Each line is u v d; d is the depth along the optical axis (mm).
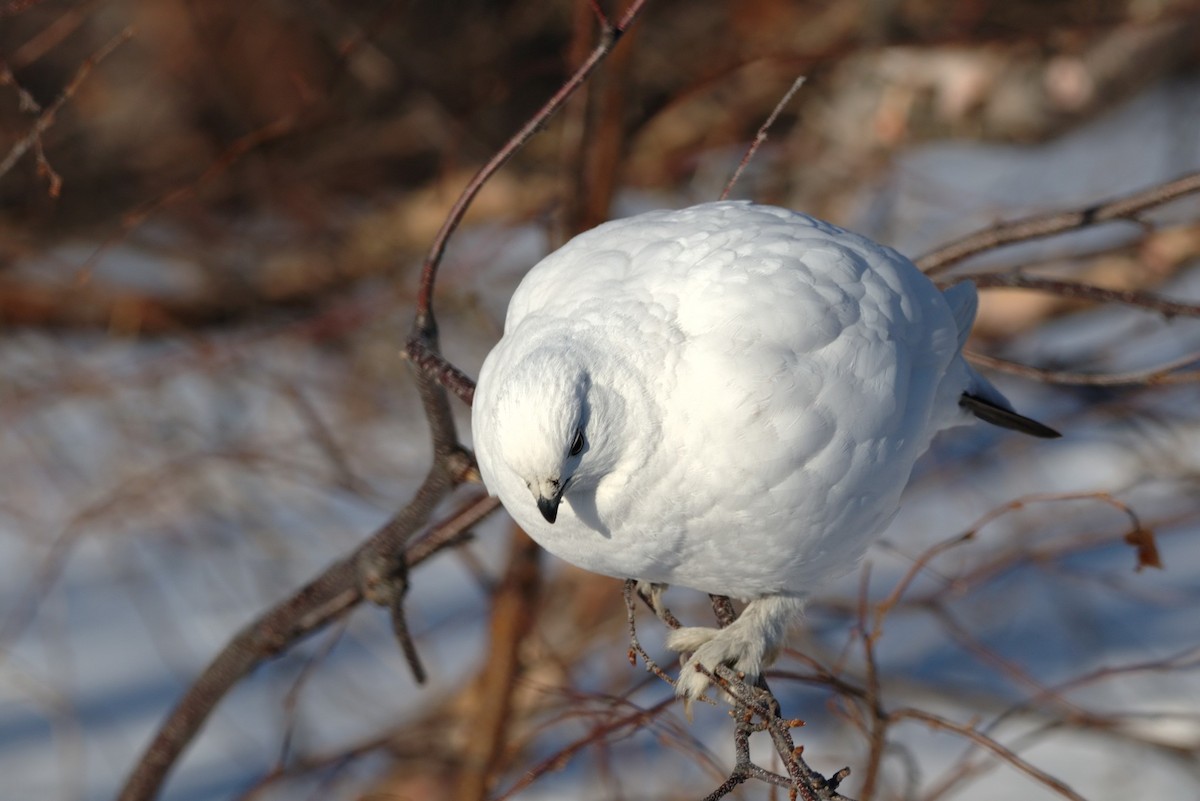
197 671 11938
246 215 17094
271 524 13164
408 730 9992
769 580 5691
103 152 16906
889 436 5379
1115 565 11961
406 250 16141
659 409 5160
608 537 5422
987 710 10336
